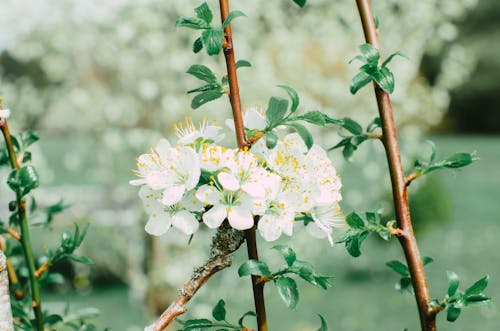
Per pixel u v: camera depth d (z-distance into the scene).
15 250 1.81
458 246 11.38
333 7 6.30
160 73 6.10
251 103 6.18
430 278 9.80
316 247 7.21
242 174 1.14
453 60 7.21
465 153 1.31
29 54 6.10
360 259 10.32
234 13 1.13
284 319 8.12
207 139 1.24
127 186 6.80
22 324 1.64
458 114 31.23
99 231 6.48
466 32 28.69
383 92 1.34
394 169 1.33
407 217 1.32
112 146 6.34
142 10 5.77
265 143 1.23
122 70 6.14
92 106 6.32
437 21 6.71
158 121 6.24
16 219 1.55
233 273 7.28
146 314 6.42
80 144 7.09
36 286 1.49
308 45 6.63
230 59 1.21
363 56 1.25
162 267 6.21
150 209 1.20
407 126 7.29
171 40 5.95
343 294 9.06
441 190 9.38
